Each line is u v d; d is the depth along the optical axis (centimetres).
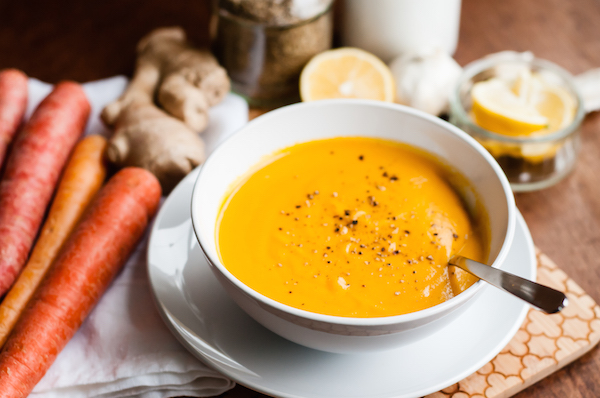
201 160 55
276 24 59
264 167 51
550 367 46
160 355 46
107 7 72
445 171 50
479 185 48
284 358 44
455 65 62
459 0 63
